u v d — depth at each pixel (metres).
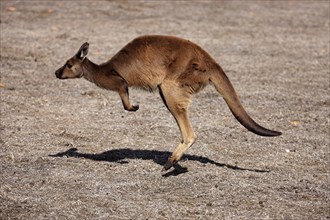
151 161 24.52
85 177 22.53
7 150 25.25
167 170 23.20
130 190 21.48
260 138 27.73
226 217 19.48
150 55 22.56
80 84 35.91
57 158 24.48
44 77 36.88
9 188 21.34
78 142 26.64
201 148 26.27
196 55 22.50
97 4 59.28
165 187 21.83
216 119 30.34
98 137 27.30
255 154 25.81
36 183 21.88
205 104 32.81
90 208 19.92
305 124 30.14
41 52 42.41
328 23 55.91
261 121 30.44
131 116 30.39
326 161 25.25
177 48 22.50
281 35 50.66
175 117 22.75
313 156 25.75
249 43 47.44
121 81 22.80
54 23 51.53
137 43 22.83
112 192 21.23
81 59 23.09
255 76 38.62
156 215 19.48
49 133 27.61
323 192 21.78
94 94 34.06
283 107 32.75
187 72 22.33
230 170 23.73
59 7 57.31
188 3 62.34
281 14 59.34
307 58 43.62
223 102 33.28
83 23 51.91
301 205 20.64
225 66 40.69
